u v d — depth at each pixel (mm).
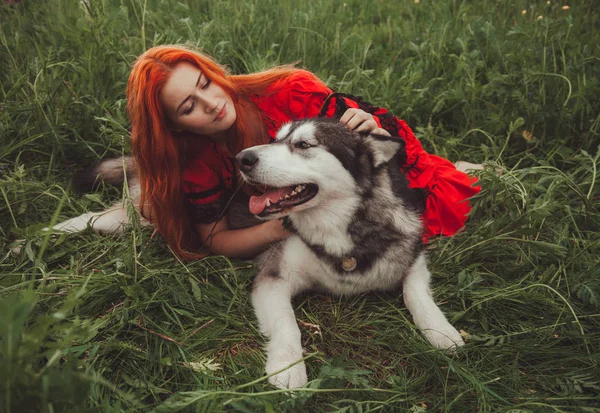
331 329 2504
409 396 2062
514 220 2850
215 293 2592
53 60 3885
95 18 3840
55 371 1397
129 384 2018
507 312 2559
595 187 3285
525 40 4230
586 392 2088
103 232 3098
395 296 2777
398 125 3209
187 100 2549
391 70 4219
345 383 2137
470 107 4047
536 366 2225
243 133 2877
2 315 1310
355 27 5242
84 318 2338
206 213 2934
